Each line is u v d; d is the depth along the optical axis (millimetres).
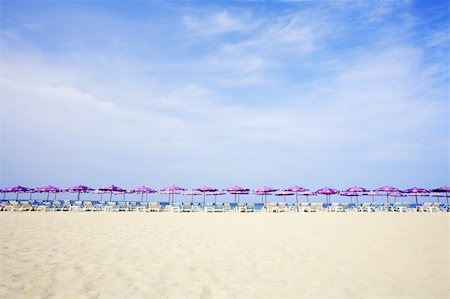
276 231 8977
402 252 5867
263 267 4715
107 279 3926
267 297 3484
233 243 6781
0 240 6285
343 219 13695
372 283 4000
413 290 3754
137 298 3338
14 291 3371
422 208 23172
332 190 24672
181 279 4043
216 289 3705
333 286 3877
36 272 4086
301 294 3596
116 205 21344
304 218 14422
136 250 5766
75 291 3457
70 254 5195
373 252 5855
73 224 10133
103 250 5656
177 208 21312
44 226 9242
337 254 5668
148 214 17094
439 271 4539
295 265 4855
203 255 5480
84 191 22859
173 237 7555
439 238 7594
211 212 20891
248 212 21141
